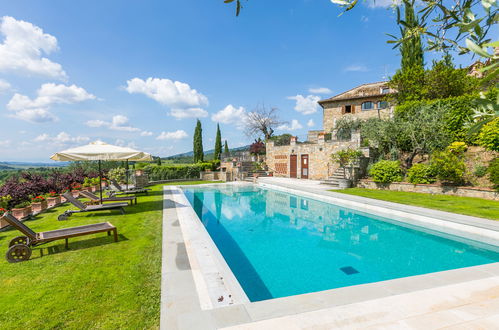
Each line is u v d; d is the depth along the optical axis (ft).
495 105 3.50
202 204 42.75
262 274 17.65
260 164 84.58
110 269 14.58
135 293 12.00
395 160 50.88
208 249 17.31
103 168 82.58
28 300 11.55
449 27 5.41
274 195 50.80
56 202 37.27
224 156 93.97
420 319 9.66
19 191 30.68
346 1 5.76
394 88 64.08
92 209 27.32
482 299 11.09
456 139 43.32
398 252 21.36
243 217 34.04
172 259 15.58
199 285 12.42
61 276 13.83
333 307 10.52
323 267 18.72
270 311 10.25
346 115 84.53
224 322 9.58
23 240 18.10
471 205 30.35
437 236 24.73
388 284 12.55
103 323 9.91
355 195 40.52
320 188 49.96
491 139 34.30
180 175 80.12
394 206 30.96
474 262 19.19
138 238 20.17
